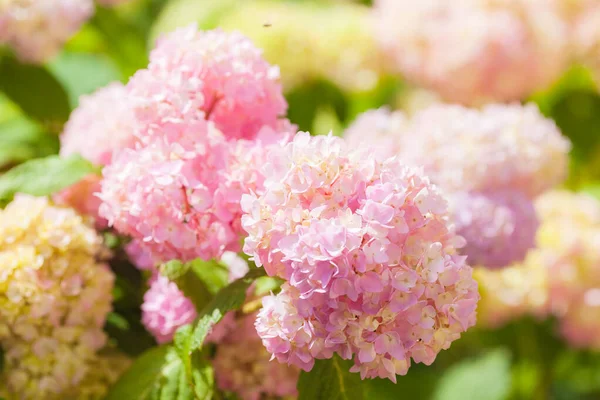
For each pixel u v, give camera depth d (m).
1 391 1.20
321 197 1.06
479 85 1.74
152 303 1.22
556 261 1.56
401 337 1.06
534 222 1.39
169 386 1.19
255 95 1.17
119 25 1.97
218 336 1.19
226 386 1.23
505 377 1.70
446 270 1.06
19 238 1.21
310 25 1.91
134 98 1.15
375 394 1.71
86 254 1.23
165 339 1.23
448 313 1.06
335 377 1.13
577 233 1.57
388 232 1.05
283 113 1.21
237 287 1.13
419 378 1.74
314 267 1.04
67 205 1.28
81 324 1.22
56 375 1.20
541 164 1.41
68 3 1.56
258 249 1.07
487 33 1.71
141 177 1.12
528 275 1.57
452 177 1.38
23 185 1.24
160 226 1.12
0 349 1.20
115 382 1.22
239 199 1.12
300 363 1.07
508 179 1.39
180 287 1.18
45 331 1.21
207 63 1.16
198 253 1.12
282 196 1.07
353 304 1.05
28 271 1.19
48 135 1.58
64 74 1.82
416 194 1.07
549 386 1.73
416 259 1.06
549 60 1.74
